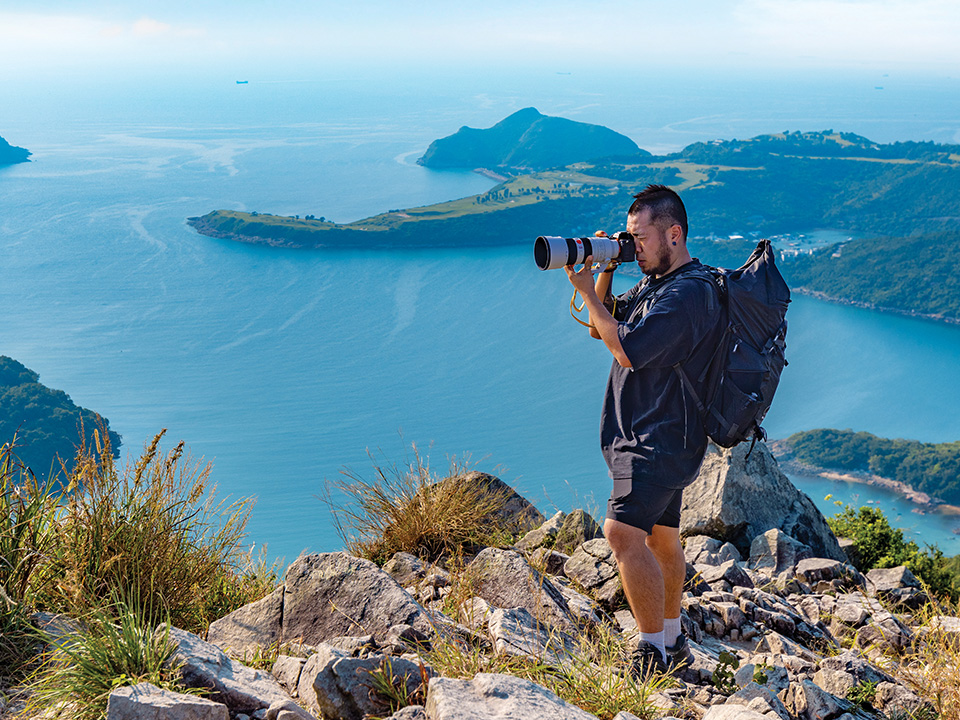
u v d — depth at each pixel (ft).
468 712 5.97
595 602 13.14
